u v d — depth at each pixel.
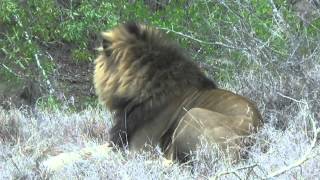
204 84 11.26
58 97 21.02
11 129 12.80
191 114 10.35
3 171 9.68
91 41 22.70
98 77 11.71
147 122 11.12
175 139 10.47
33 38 23.69
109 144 11.52
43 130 12.95
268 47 13.80
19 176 9.51
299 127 10.89
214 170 9.32
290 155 9.30
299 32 14.06
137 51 11.27
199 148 10.03
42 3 21.91
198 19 17.92
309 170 8.53
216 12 17.22
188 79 11.19
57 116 14.48
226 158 9.70
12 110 15.66
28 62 22.03
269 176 8.17
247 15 15.11
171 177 9.10
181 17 18.44
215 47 17.27
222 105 10.66
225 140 10.04
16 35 21.28
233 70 15.11
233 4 16.33
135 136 11.17
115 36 11.48
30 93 21.81
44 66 22.39
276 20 14.31
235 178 8.62
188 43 18.11
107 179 9.10
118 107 11.46
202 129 10.21
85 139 12.23
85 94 24.11
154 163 9.70
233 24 15.41
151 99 11.11
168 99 11.09
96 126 13.23
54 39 23.80
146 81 11.15
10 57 21.38
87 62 25.86
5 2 21.33
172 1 19.33
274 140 10.08
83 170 9.53
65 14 22.77
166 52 11.30
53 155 11.50
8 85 21.83
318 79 12.55
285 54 13.41
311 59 13.06
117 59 11.39
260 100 12.93
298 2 16.72
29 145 11.76
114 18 20.33
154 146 10.99
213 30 16.97
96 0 21.44
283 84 12.87
